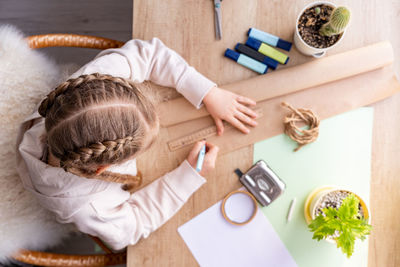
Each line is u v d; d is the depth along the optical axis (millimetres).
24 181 772
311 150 843
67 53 1510
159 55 848
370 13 860
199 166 798
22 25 1542
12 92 831
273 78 859
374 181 823
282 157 846
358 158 833
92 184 750
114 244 818
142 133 648
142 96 673
